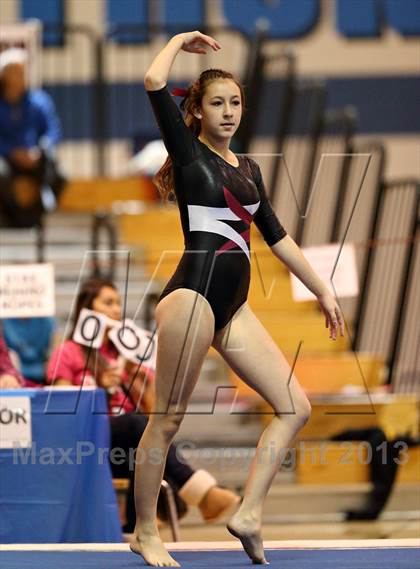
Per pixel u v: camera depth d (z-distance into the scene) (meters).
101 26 24.27
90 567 8.45
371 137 25.05
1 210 20.42
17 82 20.72
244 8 24.48
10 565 8.64
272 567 8.35
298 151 21.64
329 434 14.61
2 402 11.07
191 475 11.80
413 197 22.33
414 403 14.75
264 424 15.98
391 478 14.52
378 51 25.06
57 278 19.30
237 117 8.41
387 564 8.52
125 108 24.33
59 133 22.27
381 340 21.09
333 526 14.40
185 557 9.17
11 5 24.17
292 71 20.12
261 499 8.40
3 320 15.02
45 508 10.98
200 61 23.80
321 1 24.84
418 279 21.03
